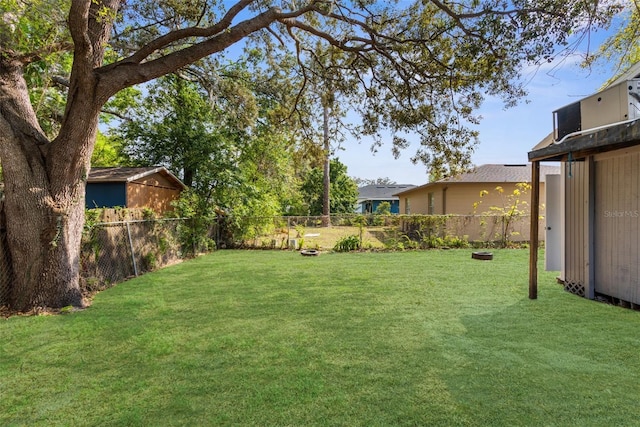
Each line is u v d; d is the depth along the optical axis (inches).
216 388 99.4
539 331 143.3
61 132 184.1
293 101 383.6
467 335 139.3
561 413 85.9
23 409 90.2
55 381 104.7
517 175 554.6
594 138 154.9
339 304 186.7
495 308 177.2
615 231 185.0
